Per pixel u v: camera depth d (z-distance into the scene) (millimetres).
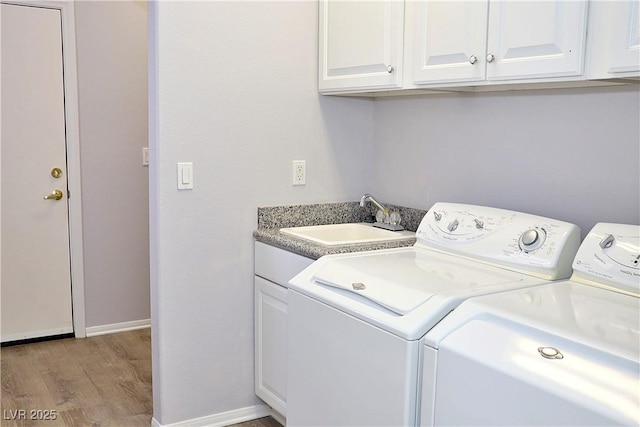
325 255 2148
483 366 1340
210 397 2662
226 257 2623
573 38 1688
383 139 2928
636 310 1479
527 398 1245
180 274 2520
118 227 3844
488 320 1471
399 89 2340
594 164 2016
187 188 2488
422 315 1544
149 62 2426
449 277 1818
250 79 2592
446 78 2088
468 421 1383
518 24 1829
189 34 2424
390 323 1563
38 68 3521
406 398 1522
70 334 3797
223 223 2598
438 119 2617
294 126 2742
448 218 2221
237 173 2607
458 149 2529
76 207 3688
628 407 1100
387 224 2793
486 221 2088
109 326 3885
